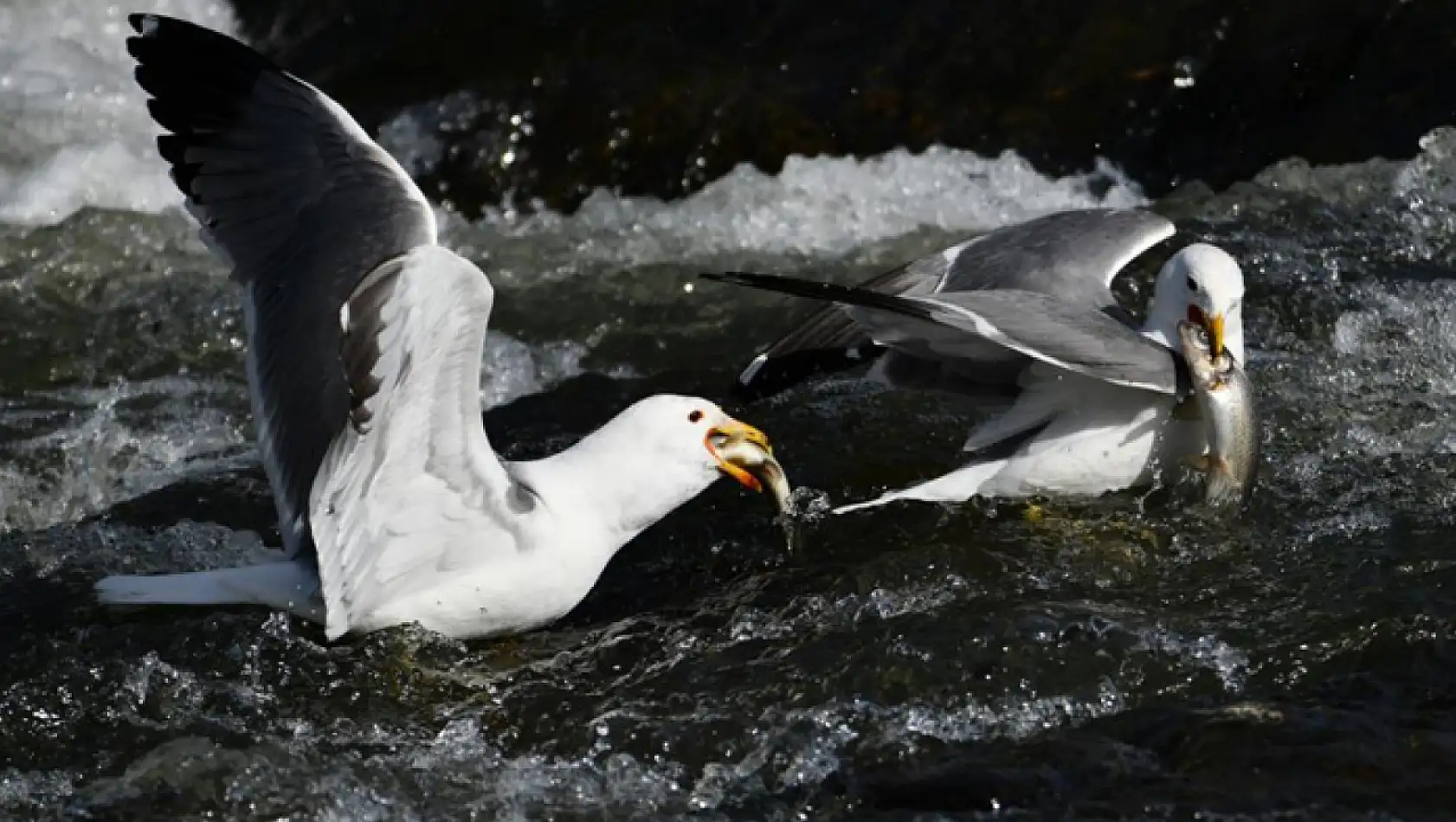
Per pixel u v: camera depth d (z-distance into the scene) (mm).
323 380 10391
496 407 14734
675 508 11938
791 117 17453
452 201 17266
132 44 11398
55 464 13859
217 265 16547
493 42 18047
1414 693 10555
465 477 10219
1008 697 10625
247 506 13203
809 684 10820
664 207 17281
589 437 11164
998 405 12859
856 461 13469
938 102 17625
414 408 9602
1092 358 11609
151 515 13102
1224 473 11828
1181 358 12078
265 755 10281
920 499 12492
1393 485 12820
